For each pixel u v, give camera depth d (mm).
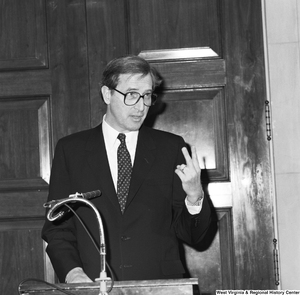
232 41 2680
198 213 2018
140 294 1455
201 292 2643
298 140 2584
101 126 2223
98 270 1989
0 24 2789
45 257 2699
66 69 2754
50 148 2740
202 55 2697
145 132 2199
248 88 2658
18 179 2738
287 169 2584
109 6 2748
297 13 2607
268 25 2619
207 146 2678
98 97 2730
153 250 2021
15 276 2699
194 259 2660
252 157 2641
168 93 2709
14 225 2727
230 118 2664
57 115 2744
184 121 2693
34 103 2768
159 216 2064
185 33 2711
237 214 2639
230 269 2637
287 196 2576
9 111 2771
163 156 2146
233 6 2688
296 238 2566
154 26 2725
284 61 2605
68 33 2762
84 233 2039
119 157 2127
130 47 2730
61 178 2139
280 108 2602
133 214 2039
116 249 2012
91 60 2744
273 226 2621
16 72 2781
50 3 2773
